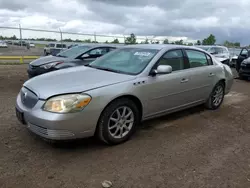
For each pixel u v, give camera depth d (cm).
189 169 304
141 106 385
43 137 315
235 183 279
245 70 1068
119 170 295
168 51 440
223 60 1380
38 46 2358
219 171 302
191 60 483
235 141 393
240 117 516
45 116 304
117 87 347
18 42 2041
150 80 390
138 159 322
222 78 551
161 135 404
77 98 311
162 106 422
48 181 269
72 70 418
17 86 760
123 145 362
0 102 559
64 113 303
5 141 358
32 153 327
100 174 285
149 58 417
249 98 702
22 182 265
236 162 325
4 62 1528
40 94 321
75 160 314
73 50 841
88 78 362
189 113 530
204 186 271
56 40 2011
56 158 317
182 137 400
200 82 492
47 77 378
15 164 299
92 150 342
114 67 425
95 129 334
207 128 445
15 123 428
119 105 352
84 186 262
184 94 460
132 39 2053
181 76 445
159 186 268
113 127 354
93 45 845
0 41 2203
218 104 569
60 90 318
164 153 342
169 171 297
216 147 368
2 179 269
